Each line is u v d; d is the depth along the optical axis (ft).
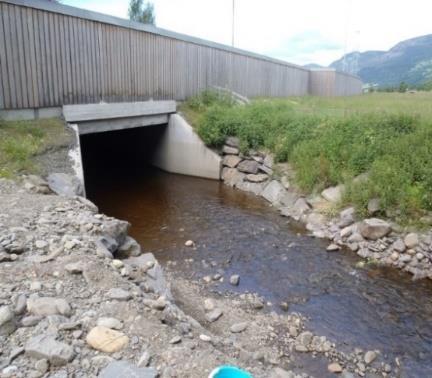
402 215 24.03
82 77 32.09
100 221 16.67
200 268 21.42
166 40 42.24
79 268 12.05
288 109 44.52
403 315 17.35
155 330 9.91
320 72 93.56
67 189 22.85
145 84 39.70
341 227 25.99
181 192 37.09
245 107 44.93
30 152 24.54
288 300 18.42
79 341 8.96
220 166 41.16
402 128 30.83
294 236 26.40
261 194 35.81
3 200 17.87
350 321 16.81
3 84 26.35
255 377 9.49
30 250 13.12
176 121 43.52
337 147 31.17
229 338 14.73
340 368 13.78
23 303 9.88
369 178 26.89
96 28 32.86
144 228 27.53
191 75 47.67
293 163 34.40
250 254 23.45
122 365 8.23
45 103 29.35
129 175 43.68
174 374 8.33
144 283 13.82
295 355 14.37
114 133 50.72
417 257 21.67
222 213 31.12
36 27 27.89
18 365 7.98
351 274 21.12
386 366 14.10
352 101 64.34
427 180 24.30
